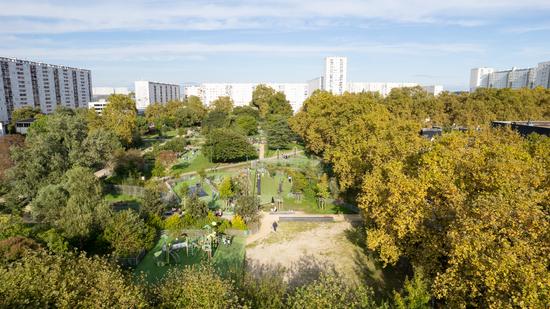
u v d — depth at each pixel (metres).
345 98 80.44
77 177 41.88
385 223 26.22
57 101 143.00
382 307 19.12
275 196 51.56
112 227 32.06
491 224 17.81
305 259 32.06
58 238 28.98
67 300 16.11
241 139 77.69
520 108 81.69
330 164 66.25
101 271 18.47
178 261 31.38
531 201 19.19
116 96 86.38
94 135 57.94
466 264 17.78
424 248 23.50
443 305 20.09
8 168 51.78
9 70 118.69
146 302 18.00
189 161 79.06
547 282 14.42
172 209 44.69
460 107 88.25
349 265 30.88
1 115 116.94
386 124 50.62
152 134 124.00
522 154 28.39
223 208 45.78
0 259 22.70
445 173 26.20
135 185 57.12
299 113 99.62
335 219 42.22
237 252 33.50
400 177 25.88
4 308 15.41
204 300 17.91
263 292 20.50
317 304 18.03
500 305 15.45
